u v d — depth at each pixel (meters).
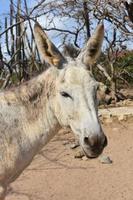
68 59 2.12
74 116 2.00
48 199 3.05
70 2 5.85
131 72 7.61
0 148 2.07
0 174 2.07
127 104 5.93
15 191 3.18
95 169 3.62
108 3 5.71
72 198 3.06
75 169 3.64
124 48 6.95
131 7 5.66
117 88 7.00
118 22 5.99
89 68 2.11
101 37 2.12
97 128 1.93
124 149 4.05
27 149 2.12
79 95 1.98
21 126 2.12
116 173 3.52
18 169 2.12
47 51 2.11
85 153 1.95
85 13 5.90
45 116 2.15
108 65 6.85
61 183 3.35
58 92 2.06
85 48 2.13
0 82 5.40
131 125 4.74
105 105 5.87
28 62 5.79
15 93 2.17
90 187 3.26
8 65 5.28
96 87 2.03
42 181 3.39
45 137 2.16
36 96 2.15
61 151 4.10
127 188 3.22
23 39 5.91
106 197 3.07
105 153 3.97
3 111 2.12
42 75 2.16
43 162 3.84
